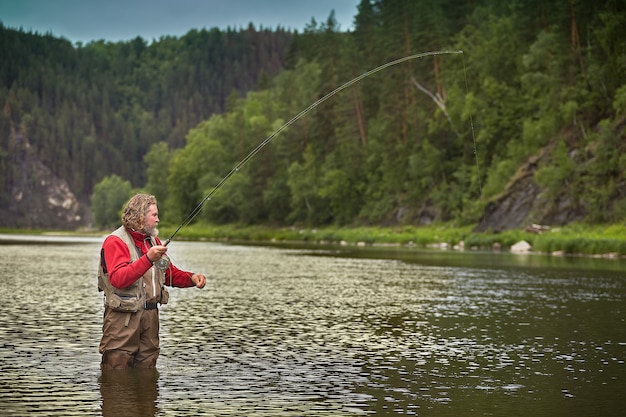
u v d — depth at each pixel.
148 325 8.74
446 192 78.06
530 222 61.25
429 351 10.27
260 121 125.06
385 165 89.88
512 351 10.30
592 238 47.59
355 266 30.88
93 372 8.53
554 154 64.44
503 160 73.75
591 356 9.94
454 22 89.75
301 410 6.95
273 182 110.38
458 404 7.23
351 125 95.69
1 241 79.31
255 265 31.62
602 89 66.75
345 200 96.12
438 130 84.94
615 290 19.81
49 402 7.14
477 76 81.69
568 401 7.40
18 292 17.95
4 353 9.70
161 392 7.63
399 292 19.11
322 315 14.26
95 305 15.20
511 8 90.75
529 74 70.19
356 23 104.62
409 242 65.69
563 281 22.83
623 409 7.09
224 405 7.12
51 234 151.75
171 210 135.38
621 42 65.50
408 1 90.69
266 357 9.71
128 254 8.38
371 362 9.42
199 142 137.00
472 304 16.34
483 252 47.69
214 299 17.11
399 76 86.75
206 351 10.11
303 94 126.00
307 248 56.50
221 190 116.12
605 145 58.31
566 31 69.75
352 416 6.73
